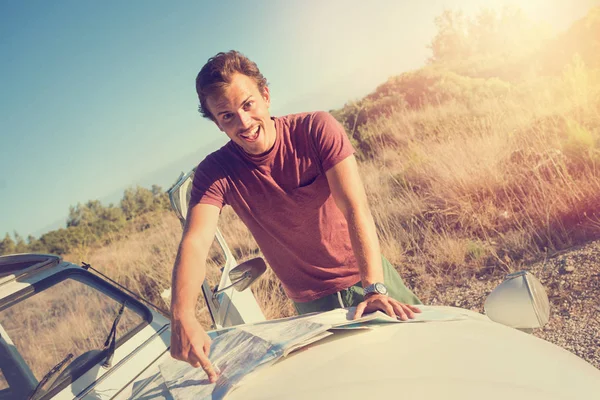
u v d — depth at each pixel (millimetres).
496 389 1206
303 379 1320
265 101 2090
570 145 5480
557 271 3822
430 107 11945
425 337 1464
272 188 2107
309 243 2207
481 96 12648
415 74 16641
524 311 1828
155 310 2203
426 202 6020
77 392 1724
